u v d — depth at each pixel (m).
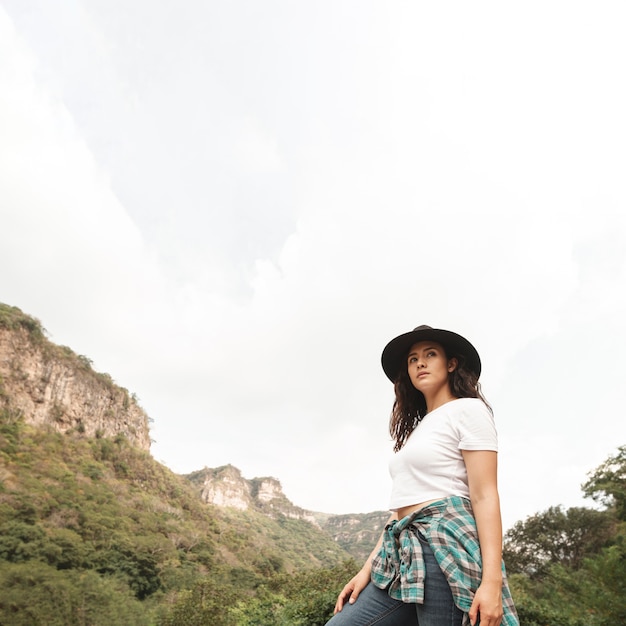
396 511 1.37
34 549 50.84
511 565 30.80
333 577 18.88
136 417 123.69
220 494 160.62
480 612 1.01
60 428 99.25
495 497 1.17
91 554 56.88
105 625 41.84
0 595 39.69
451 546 1.12
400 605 1.21
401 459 1.35
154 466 110.44
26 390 96.50
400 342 1.62
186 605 34.94
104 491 82.38
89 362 123.69
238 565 76.19
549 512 32.19
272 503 192.88
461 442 1.25
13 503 62.62
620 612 6.63
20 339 101.25
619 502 18.61
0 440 80.44
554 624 6.93
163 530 77.25
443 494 1.23
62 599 42.38
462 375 1.47
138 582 54.56
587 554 27.84
